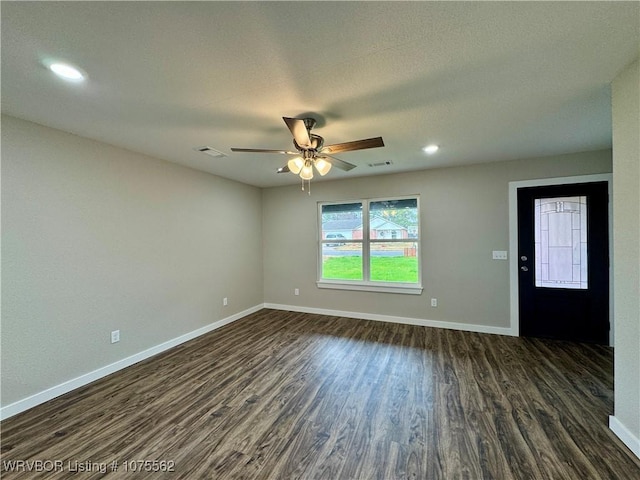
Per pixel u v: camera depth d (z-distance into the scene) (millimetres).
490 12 1217
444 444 1781
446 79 1742
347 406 2201
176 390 2465
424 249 4129
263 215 5309
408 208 4332
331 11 1201
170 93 1858
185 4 1149
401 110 2156
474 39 1386
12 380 2145
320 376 2689
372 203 4562
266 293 5316
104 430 1948
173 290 3510
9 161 2141
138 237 3102
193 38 1343
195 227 3848
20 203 2199
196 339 3719
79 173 2580
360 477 1549
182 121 2295
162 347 3342
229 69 1604
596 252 3297
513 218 3639
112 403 2275
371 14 1220
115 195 2875
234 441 1833
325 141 2818
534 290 3576
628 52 1500
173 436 1884
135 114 2156
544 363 2861
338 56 1501
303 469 1606
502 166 3672
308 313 4930
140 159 3131
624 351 1724
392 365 2896
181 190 3643
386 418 2047
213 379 2654
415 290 4188
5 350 2115
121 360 2906
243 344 3527
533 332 3600
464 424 1964
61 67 1560
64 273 2465
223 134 2590
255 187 5117
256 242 5125
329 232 4883
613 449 1702
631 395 1675
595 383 2459
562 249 3443
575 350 3164
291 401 2279
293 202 5051
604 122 2410
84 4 1139
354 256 4703
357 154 3311
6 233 2127
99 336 2721
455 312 3982
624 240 1688
